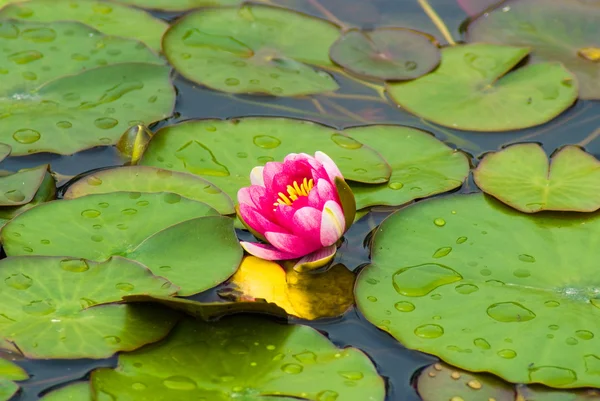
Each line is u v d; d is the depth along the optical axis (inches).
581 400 80.8
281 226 100.6
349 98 136.7
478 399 81.3
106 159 119.0
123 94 132.7
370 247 103.1
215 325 88.8
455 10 161.8
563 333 88.4
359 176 114.0
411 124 130.5
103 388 79.0
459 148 124.3
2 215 105.1
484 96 135.6
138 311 89.2
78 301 89.4
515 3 159.8
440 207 108.4
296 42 150.6
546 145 124.4
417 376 84.3
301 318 92.0
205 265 97.0
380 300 93.6
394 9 162.7
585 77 141.3
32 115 125.7
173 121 128.3
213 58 143.9
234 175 114.8
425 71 142.6
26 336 84.0
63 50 142.5
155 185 111.1
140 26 154.2
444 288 95.3
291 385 80.8
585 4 158.4
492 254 100.6
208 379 81.2
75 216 103.1
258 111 132.2
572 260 99.4
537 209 107.0
